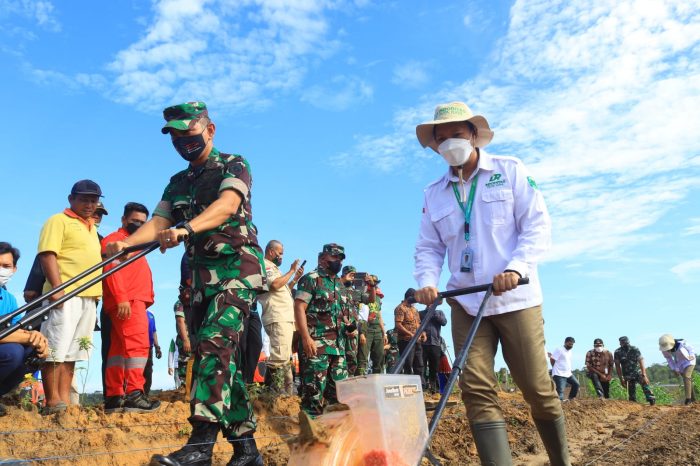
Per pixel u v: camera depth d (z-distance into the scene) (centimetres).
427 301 413
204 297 418
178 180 451
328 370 784
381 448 272
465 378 404
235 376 416
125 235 646
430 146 450
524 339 406
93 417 595
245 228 427
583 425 998
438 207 447
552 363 1708
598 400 1455
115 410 627
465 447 705
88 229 620
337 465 266
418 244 457
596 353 1841
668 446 697
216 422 383
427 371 1354
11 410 556
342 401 287
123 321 627
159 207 455
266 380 891
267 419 732
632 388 1789
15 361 536
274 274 873
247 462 424
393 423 279
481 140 435
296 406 813
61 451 505
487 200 427
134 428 588
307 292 773
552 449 424
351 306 822
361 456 273
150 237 441
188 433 606
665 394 2064
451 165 430
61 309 581
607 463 646
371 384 279
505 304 406
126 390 636
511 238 425
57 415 564
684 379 1655
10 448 492
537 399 410
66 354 587
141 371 642
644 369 1769
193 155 432
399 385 289
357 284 1167
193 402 380
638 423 1006
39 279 627
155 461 354
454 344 429
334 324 780
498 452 392
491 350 414
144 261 654
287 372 884
